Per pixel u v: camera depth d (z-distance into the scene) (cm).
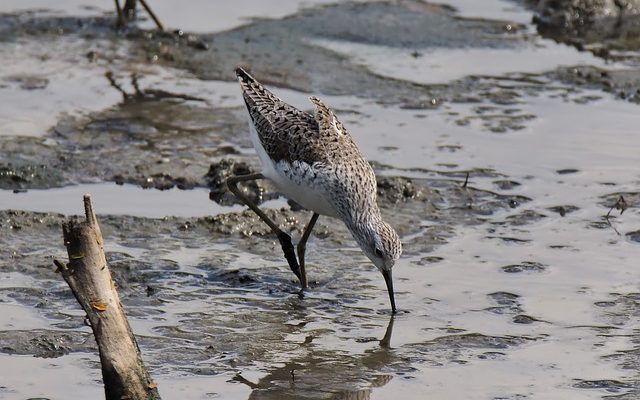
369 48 2028
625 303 1182
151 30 2033
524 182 1522
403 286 1227
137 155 1555
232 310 1162
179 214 1394
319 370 1041
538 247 1326
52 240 1302
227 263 1271
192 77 1859
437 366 1052
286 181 1238
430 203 1448
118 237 1317
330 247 1332
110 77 1841
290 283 1234
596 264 1280
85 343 1073
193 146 1596
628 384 1013
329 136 1235
